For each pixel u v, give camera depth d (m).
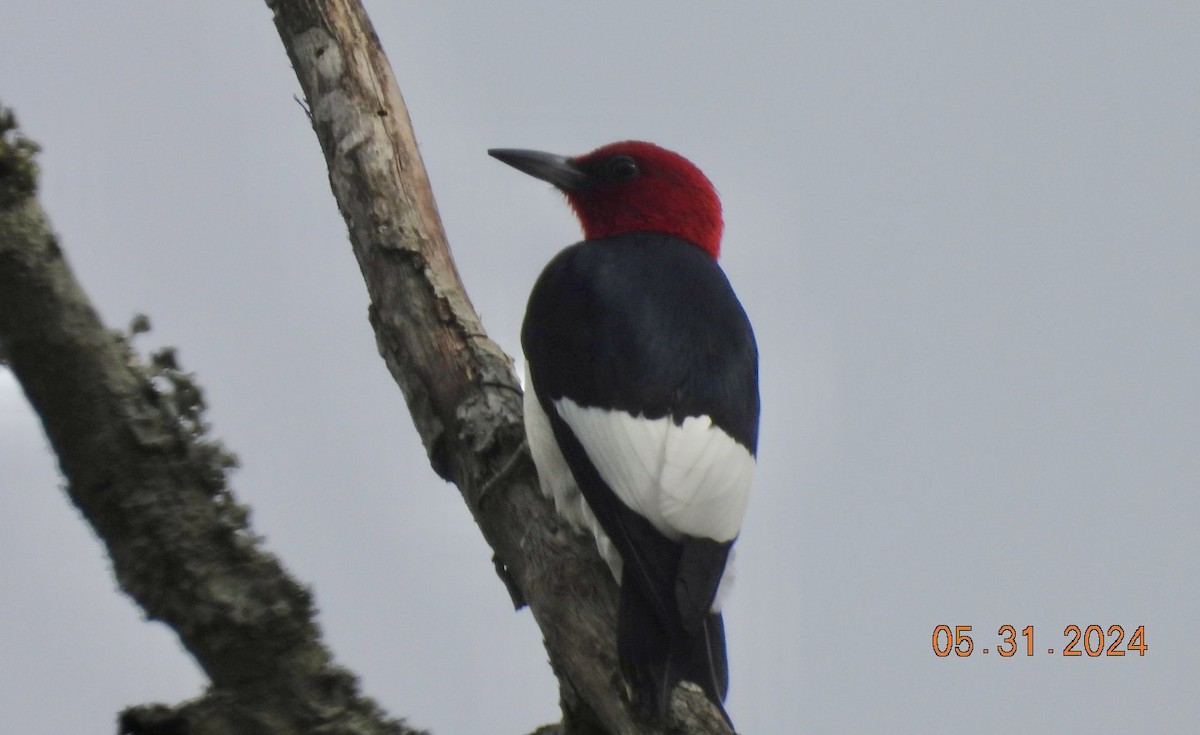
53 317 8.47
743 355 10.68
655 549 9.42
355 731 8.79
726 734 8.87
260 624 8.70
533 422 10.35
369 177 11.05
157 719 8.67
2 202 8.35
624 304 10.62
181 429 8.83
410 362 10.71
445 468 10.66
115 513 8.73
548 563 9.98
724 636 10.15
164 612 8.76
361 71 11.34
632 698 8.82
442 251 11.02
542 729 9.59
